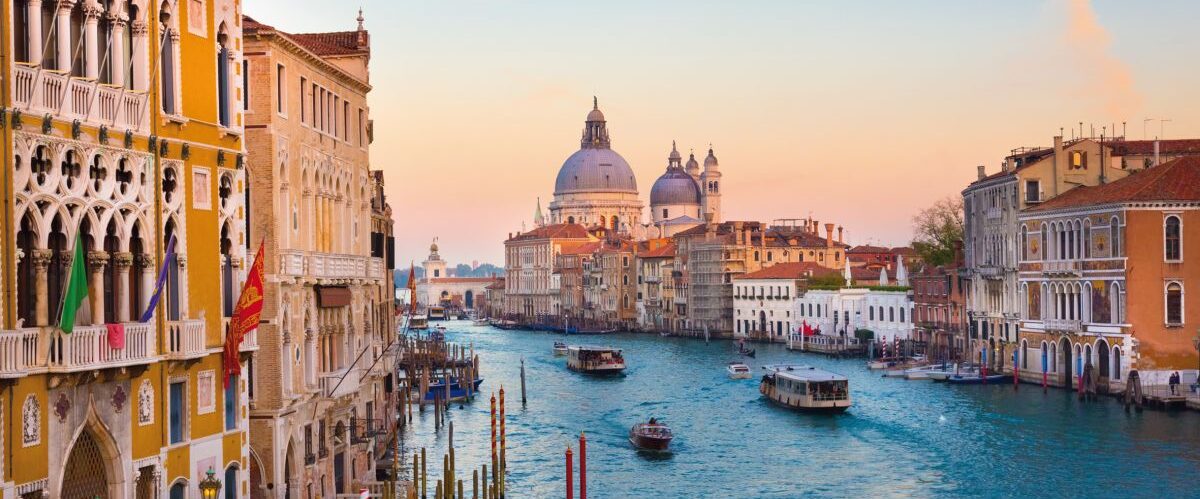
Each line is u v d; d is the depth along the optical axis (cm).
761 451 6588
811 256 18300
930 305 11781
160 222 2903
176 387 3019
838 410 7919
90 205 2667
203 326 3031
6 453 2444
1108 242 8075
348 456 4697
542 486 5669
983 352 10125
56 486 2592
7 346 2420
